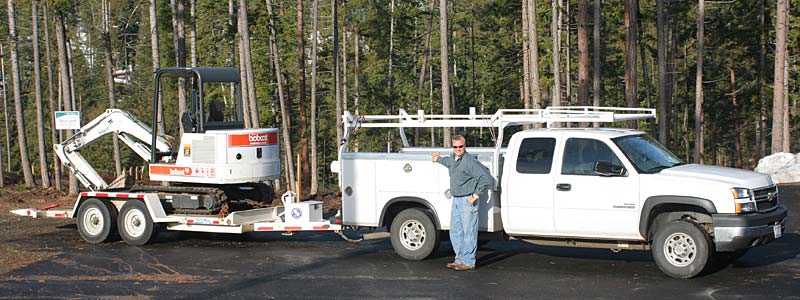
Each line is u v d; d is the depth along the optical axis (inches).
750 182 404.8
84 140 627.5
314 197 1006.4
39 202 924.6
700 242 400.2
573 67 1802.4
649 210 410.9
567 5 1685.5
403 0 1942.7
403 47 2171.5
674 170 418.9
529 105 1396.4
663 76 1469.0
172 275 442.0
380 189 479.8
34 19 1430.9
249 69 1122.7
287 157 1525.6
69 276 441.4
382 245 542.6
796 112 1910.7
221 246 554.9
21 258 504.4
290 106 2048.5
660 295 371.6
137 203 564.1
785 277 406.3
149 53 2512.3
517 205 444.1
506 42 1918.1
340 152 492.4
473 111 472.1
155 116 579.5
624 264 454.6
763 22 1695.4
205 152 549.6
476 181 434.3
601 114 442.0
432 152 495.8
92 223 582.2
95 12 2564.0
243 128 593.6
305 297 381.1
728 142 2738.7
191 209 564.4
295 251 524.1
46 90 2428.6
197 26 1731.1
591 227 426.6
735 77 1969.7
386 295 382.0
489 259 478.3
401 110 491.5
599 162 422.3
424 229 469.4
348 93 2126.0
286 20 1790.1
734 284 392.2
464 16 2154.3
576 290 386.6
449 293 384.2
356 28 1847.9
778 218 410.0
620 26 1870.1
